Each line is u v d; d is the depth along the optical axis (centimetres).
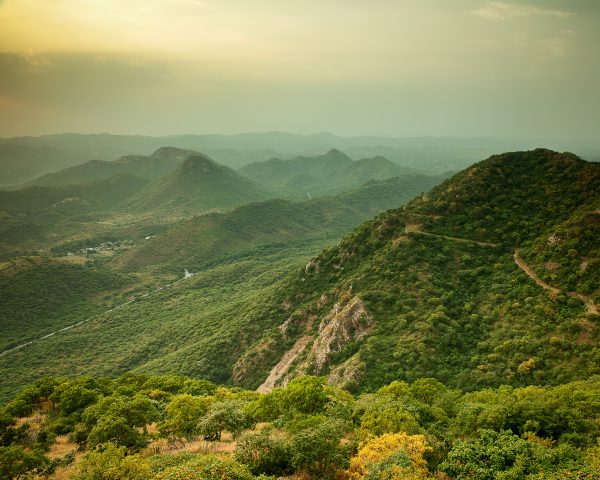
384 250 10019
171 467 2750
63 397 5638
